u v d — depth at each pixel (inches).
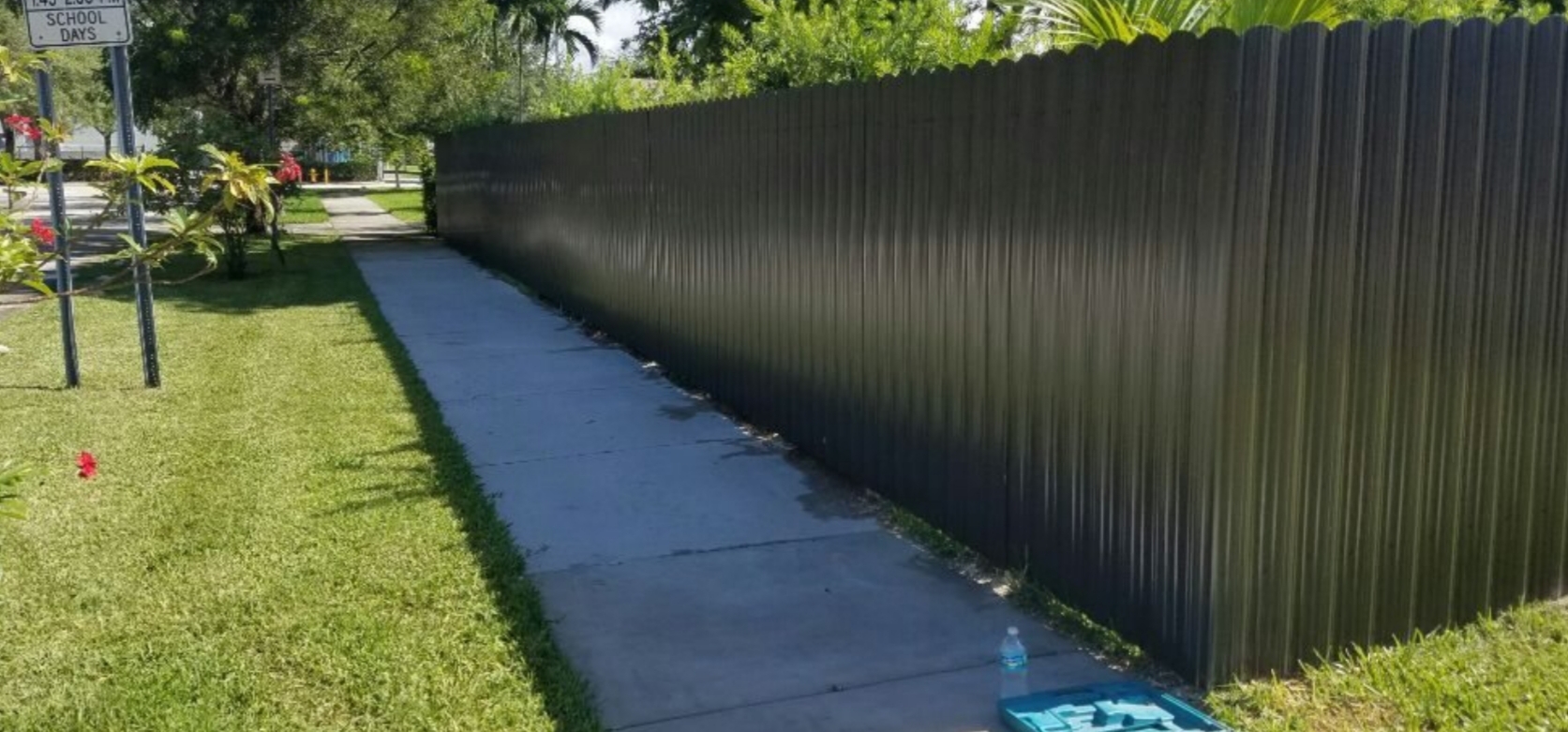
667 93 502.3
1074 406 166.1
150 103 815.1
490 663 156.2
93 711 143.8
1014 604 175.6
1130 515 155.7
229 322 452.4
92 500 225.1
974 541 194.4
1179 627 148.1
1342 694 142.4
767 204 271.9
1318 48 136.9
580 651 161.5
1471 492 157.9
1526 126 152.5
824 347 246.2
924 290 204.8
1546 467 164.2
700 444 270.7
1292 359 141.5
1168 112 144.8
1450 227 149.1
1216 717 137.6
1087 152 160.1
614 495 231.9
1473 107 147.9
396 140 885.8
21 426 285.0
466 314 479.5
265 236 867.4
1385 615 153.9
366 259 717.3
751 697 147.7
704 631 167.9
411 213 1202.6
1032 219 173.2
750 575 188.9
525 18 1839.3
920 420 209.3
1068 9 225.5
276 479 239.1
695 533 209.2
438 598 177.5
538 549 201.6
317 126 834.2
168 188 157.8
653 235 357.7
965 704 145.1
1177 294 144.3
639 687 150.8
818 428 252.2
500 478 243.6
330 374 349.4
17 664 157.2
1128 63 151.3
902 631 167.0
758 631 167.8
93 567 191.2
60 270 325.4
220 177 140.4
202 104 835.4
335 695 148.2
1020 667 146.9
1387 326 146.7
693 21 785.6
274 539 203.6
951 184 194.5
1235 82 134.9
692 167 320.5
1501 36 148.5
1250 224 136.6
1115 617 160.4
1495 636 157.6
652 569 191.9
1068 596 170.7
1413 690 141.9
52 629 168.4
